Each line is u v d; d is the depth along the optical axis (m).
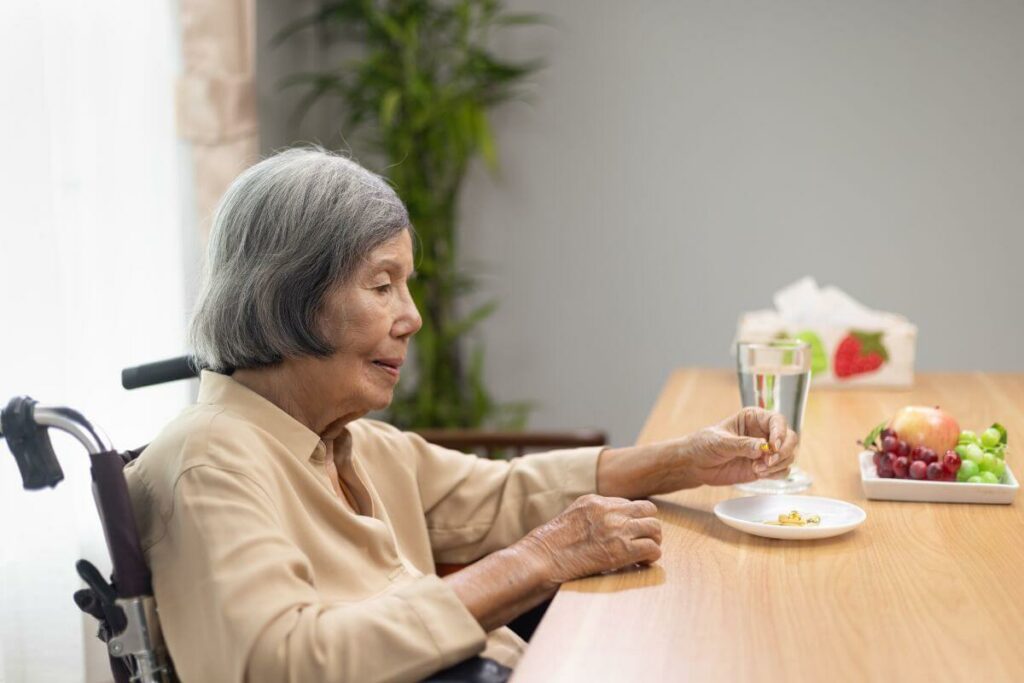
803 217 3.89
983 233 3.79
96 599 1.14
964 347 3.84
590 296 4.03
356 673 1.03
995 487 1.42
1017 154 3.75
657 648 0.96
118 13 2.54
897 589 1.10
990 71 3.75
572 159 3.99
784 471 1.49
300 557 1.10
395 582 1.28
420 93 3.53
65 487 2.17
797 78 3.86
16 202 2.12
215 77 2.82
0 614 2.05
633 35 3.92
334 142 4.04
